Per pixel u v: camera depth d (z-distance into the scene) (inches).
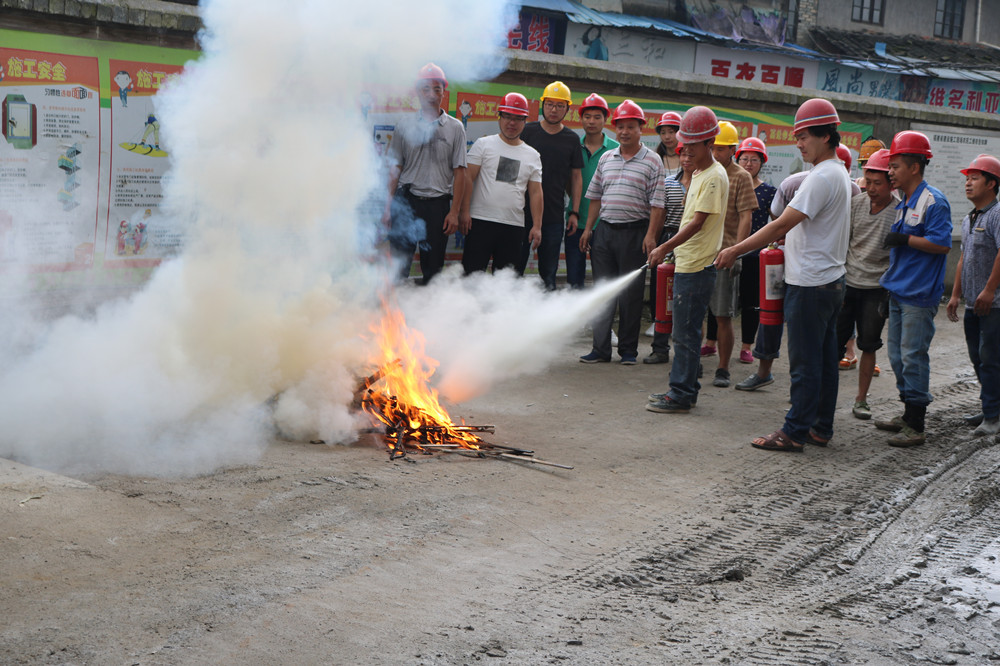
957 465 244.8
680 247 271.4
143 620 128.0
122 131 268.7
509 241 337.1
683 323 273.1
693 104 442.3
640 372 330.0
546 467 216.1
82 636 122.6
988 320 269.7
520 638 133.0
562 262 412.8
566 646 132.0
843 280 241.6
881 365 368.8
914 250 256.5
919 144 255.0
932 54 892.6
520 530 175.3
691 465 228.4
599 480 210.4
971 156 583.5
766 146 478.9
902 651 141.0
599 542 173.6
